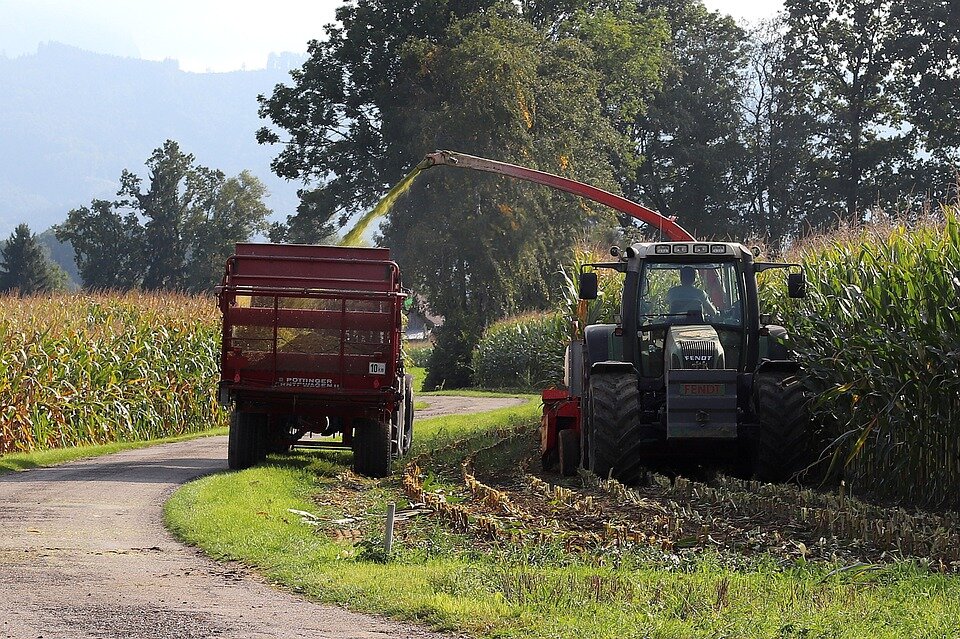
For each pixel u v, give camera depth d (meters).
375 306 30.08
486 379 94.75
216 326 54.44
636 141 150.12
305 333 30.11
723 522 20.41
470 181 95.62
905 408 22.75
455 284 103.50
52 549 18.33
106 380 44.75
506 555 16.98
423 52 102.31
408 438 34.47
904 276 23.31
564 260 97.62
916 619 12.55
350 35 111.38
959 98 126.31
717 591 14.06
